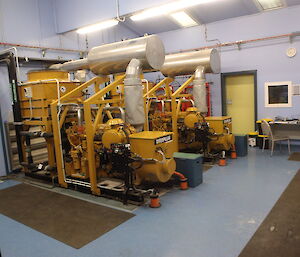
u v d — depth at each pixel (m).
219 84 7.32
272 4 6.19
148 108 5.36
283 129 6.18
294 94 6.23
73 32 6.77
